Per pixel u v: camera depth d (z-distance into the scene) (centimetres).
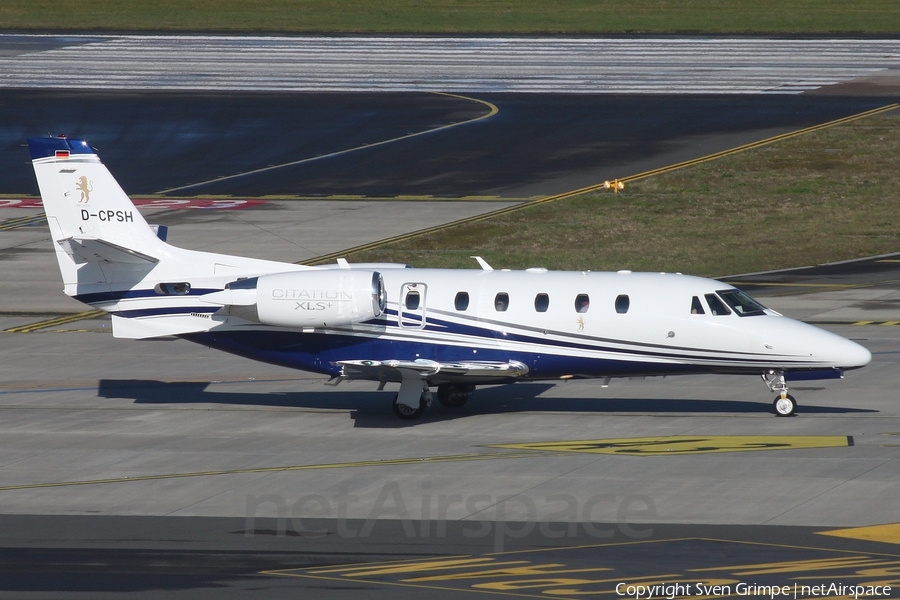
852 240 18600
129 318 10656
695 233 18888
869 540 6850
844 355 9912
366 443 9494
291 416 10500
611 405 10825
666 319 10106
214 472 8644
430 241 18262
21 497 8025
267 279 10238
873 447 9075
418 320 10344
